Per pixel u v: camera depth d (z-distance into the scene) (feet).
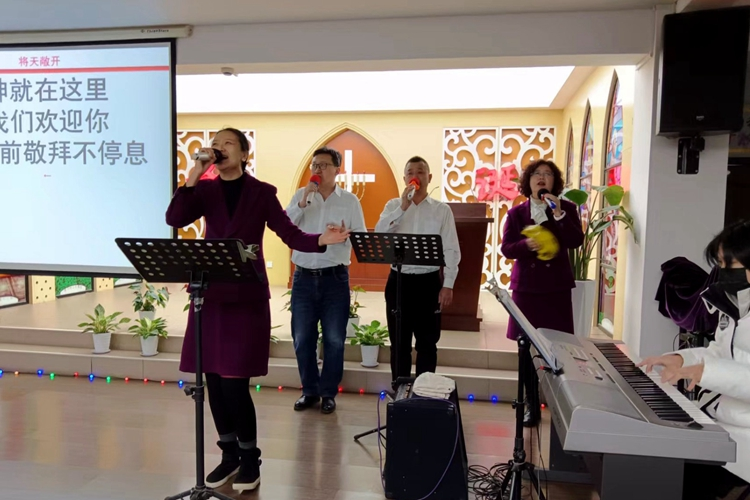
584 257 12.50
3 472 8.02
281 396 11.53
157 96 11.89
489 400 11.37
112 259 12.15
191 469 8.16
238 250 5.98
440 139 22.31
